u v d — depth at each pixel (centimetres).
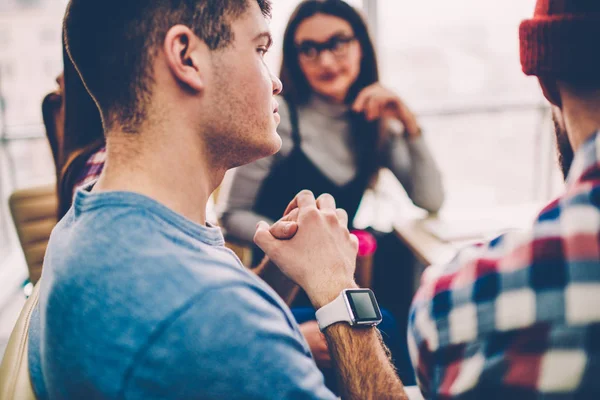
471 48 387
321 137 187
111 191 53
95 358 48
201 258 52
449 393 49
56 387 52
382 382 64
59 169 128
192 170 58
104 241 50
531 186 414
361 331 67
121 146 56
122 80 55
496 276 49
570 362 43
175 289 48
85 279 49
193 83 55
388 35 380
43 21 307
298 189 184
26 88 346
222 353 48
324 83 183
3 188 358
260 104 59
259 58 59
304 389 51
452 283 52
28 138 352
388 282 182
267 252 73
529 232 49
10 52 339
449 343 51
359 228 193
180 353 47
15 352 63
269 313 52
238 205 179
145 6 53
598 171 46
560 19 48
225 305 49
